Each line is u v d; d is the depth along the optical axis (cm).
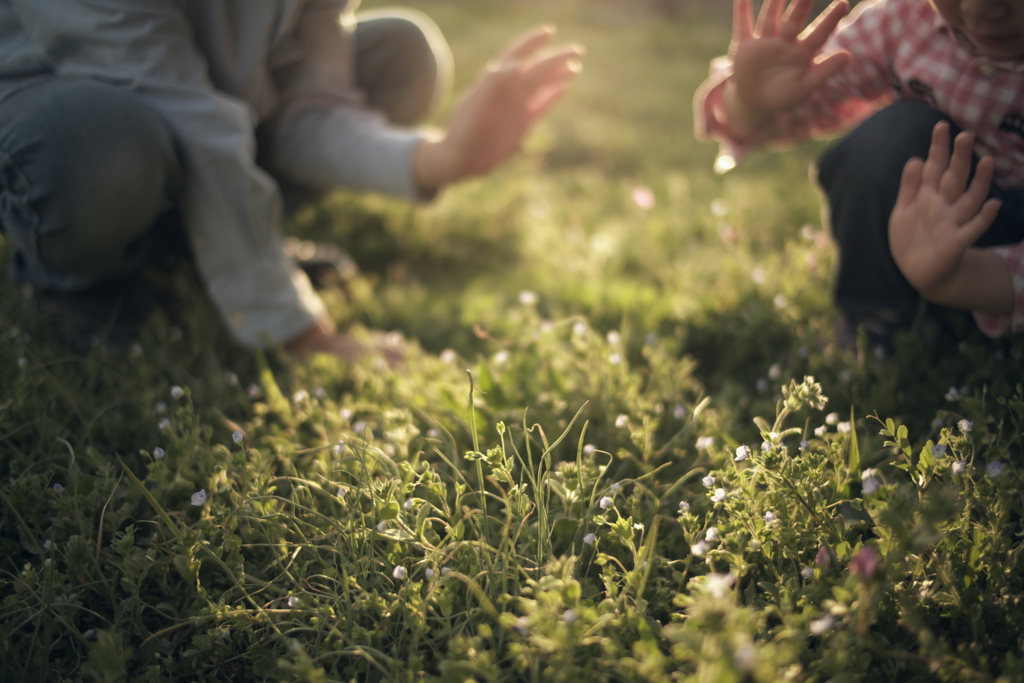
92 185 100
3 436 92
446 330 127
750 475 82
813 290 119
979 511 86
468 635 79
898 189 100
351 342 116
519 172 184
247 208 110
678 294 129
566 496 82
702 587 72
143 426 100
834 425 99
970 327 104
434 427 98
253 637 81
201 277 121
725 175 196
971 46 95
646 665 69
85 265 109
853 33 104
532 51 118
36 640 80
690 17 522
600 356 100
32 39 106
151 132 103
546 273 140
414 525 83
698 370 118
